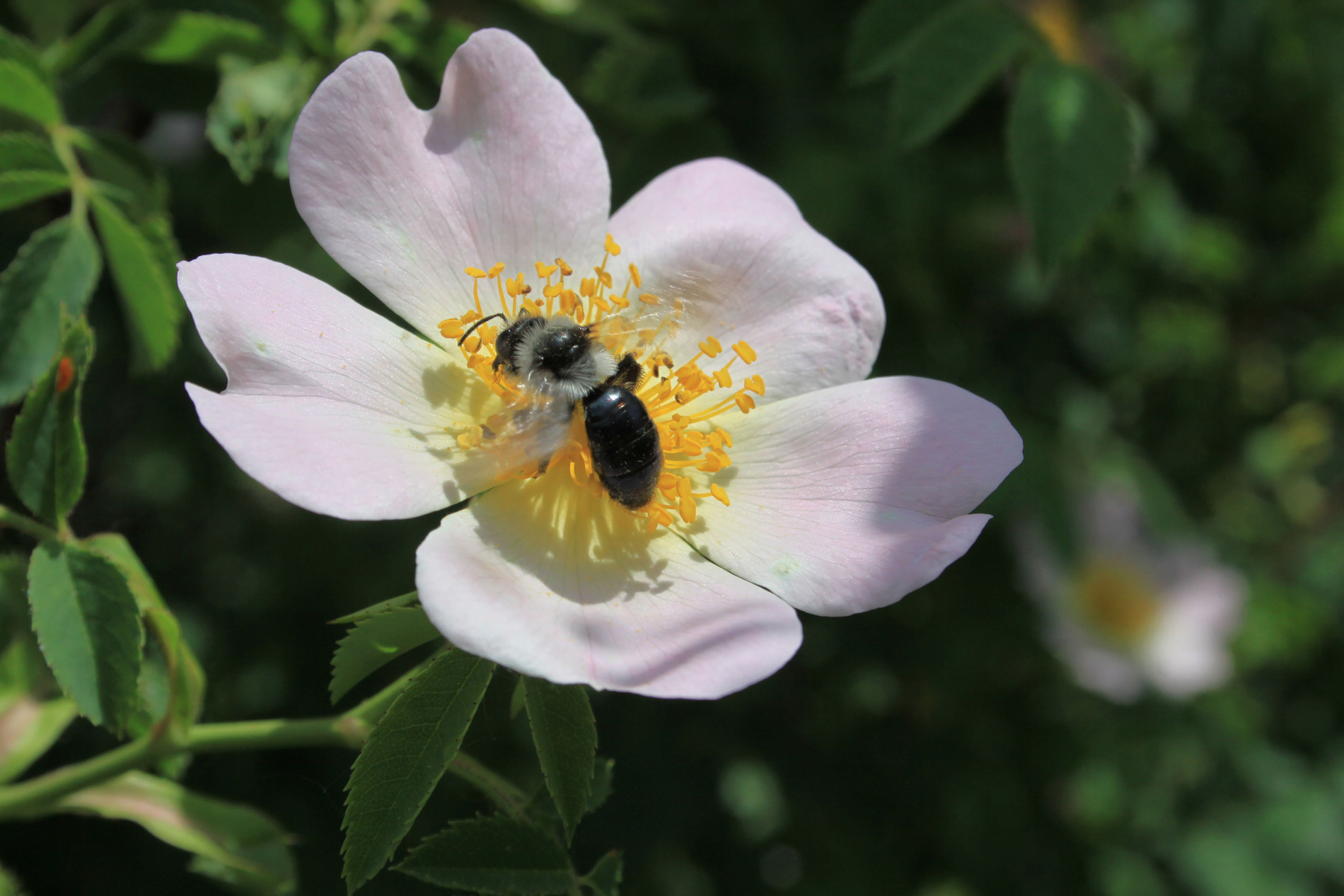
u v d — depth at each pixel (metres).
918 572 0.19
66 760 0.24
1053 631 0.30
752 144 0.25
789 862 0.28
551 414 0.20
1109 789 0.33
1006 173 0.25
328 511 0.19
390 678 0.24
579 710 0.19
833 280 0.21
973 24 0.22
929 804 0.29
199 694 0.20
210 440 0.26
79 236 0.21
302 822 0.24
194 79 0.22
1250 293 0.34
